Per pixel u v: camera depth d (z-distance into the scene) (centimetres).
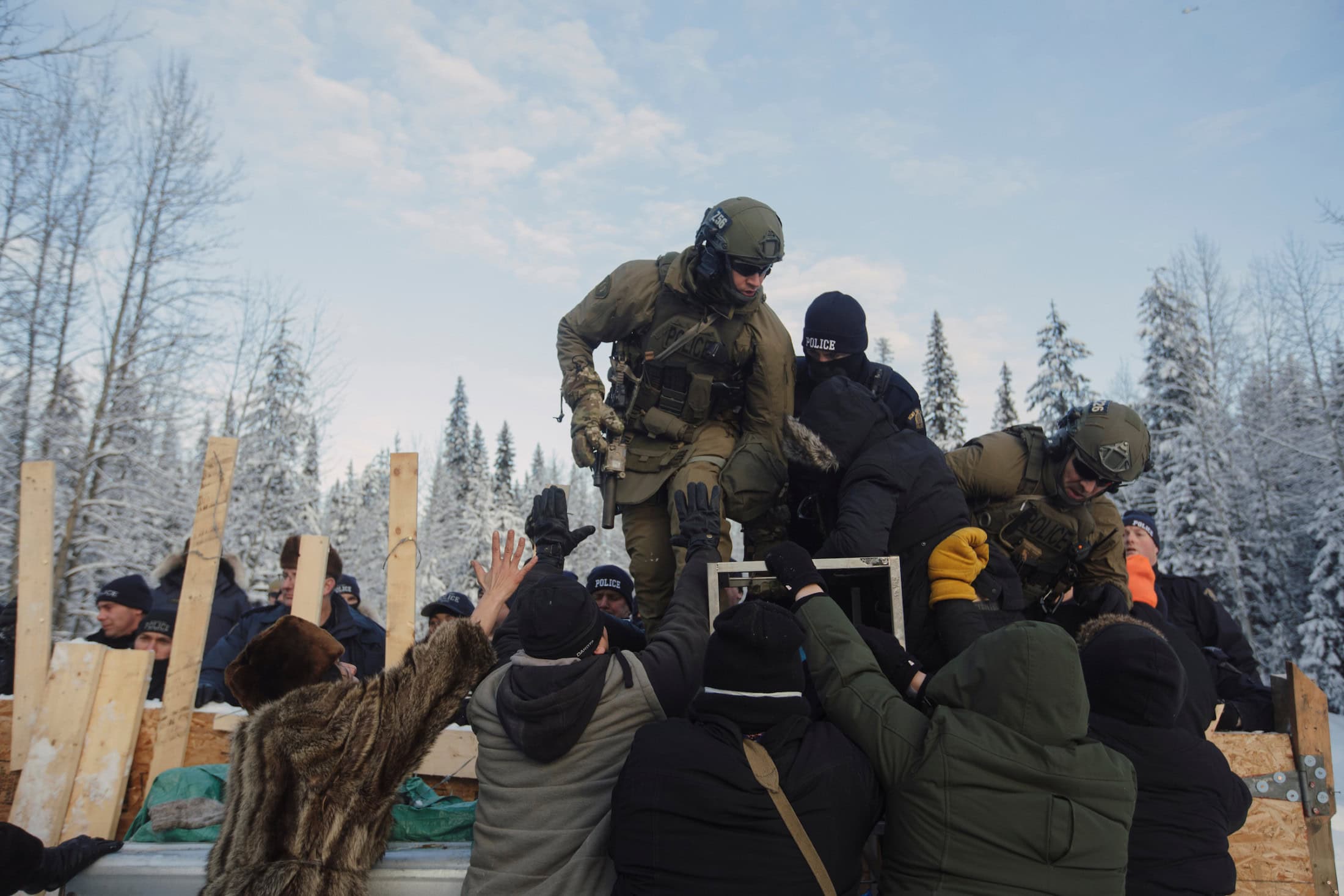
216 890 242
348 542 4025
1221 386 3181
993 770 230
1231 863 269
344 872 247
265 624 513
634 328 416
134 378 1819
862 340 382
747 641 236
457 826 308
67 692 369
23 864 268
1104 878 227
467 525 4841
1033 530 393
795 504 386
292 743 256
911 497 315
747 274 377
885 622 314
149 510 1755
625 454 414
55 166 1795
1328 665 2566
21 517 407
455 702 269
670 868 221
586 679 251
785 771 228
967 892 226
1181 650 359
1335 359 2952
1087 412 382
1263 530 3017
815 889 219
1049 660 234
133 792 377
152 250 1880
